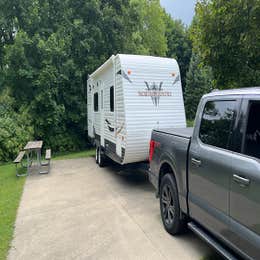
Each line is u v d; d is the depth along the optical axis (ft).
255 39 17.15
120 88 21.27
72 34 45.55
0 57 46.52
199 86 91.50
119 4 50.03
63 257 12.29
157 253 12.19
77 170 29.99
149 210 17.34
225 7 17.46
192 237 13.52
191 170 11.53
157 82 21.84
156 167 15.49
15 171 31.14
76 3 46.88
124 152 20.94
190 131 14.84
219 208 9.62
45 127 44.39
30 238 14.19
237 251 8.81
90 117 37.37
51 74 41.45
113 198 19.97
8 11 45.19
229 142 9.46
